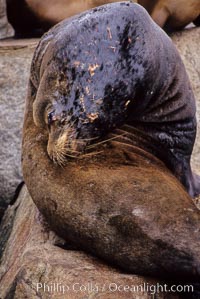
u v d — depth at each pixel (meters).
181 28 24.92
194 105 15.08
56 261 12.98
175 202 12.57
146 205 12.48
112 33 13.34
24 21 25.66
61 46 13.35
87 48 13.25
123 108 13.38
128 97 13.37
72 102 13.14
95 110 13.12
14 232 17.23
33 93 15.16
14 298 12.74
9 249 16.52
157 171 13.55
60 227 13.42
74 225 12.98
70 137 13.08
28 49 22.84
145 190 12.69
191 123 15.08
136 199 12.56
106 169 13.18
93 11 13.64
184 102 14.73
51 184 13.29
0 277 15.60
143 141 14.61
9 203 21.61
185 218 12.35
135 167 13.41
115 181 12.83
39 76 14.53
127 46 13.34
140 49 13.40
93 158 13.46
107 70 13.20
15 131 22.53
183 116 14.81
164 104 14.46
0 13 27.44
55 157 13.16
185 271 12.19
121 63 13.27
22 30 25.92
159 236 12.23
